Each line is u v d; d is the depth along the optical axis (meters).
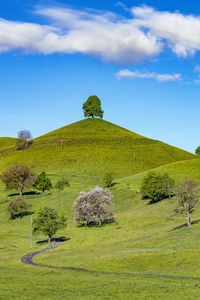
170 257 76.81
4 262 84.81
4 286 54.91
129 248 92.44
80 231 123.00
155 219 125.94
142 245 94.62
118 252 86.31
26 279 60.44
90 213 128.25
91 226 128.12
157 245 92.69
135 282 58.84
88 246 101.69
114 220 130.25
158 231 109.19
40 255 92.69
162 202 145.12
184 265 71.31
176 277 63.69
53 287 54.78
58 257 87.19
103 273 67.44
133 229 117.81
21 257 90.81
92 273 67.31
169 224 118.00
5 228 134.25
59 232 124.62
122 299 48.44
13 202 146.88
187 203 110.56
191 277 63.47
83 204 129.62
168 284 57.22
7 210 147.50
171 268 70.44
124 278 62.47
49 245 108.25
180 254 78.12
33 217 145.62
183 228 107.31
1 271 67.94
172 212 129.38
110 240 106.69
